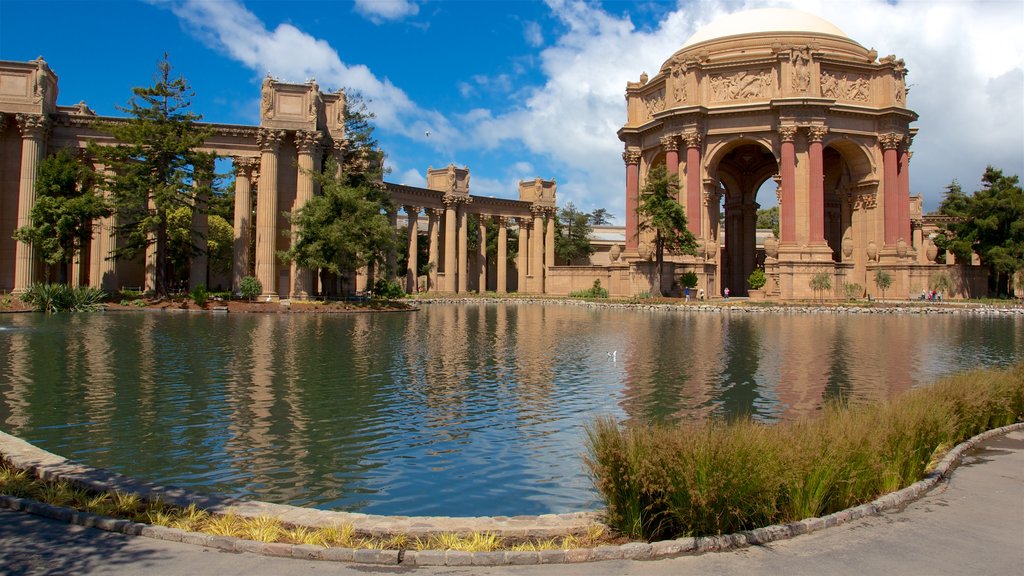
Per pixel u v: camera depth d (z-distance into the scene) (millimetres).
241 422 12555
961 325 37375
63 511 7141
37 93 50031
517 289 106188
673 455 6883
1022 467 9688
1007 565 6242
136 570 5930
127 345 23797
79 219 46219
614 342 27266
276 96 53375
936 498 8289
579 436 11820
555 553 6320
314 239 47656
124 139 47125
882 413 9359
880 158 69125
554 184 96812
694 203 67938
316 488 9070
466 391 15930
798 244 64000
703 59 69062
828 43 70250
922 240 92750
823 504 7699
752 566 6203
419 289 90500
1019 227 63969
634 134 76625
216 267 71062
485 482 9391
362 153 59250
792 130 64750
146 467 9852
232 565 6078
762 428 8000
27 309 42031
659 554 6445
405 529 6797
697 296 63094
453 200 85875
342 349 23656
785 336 30109
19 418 12617
